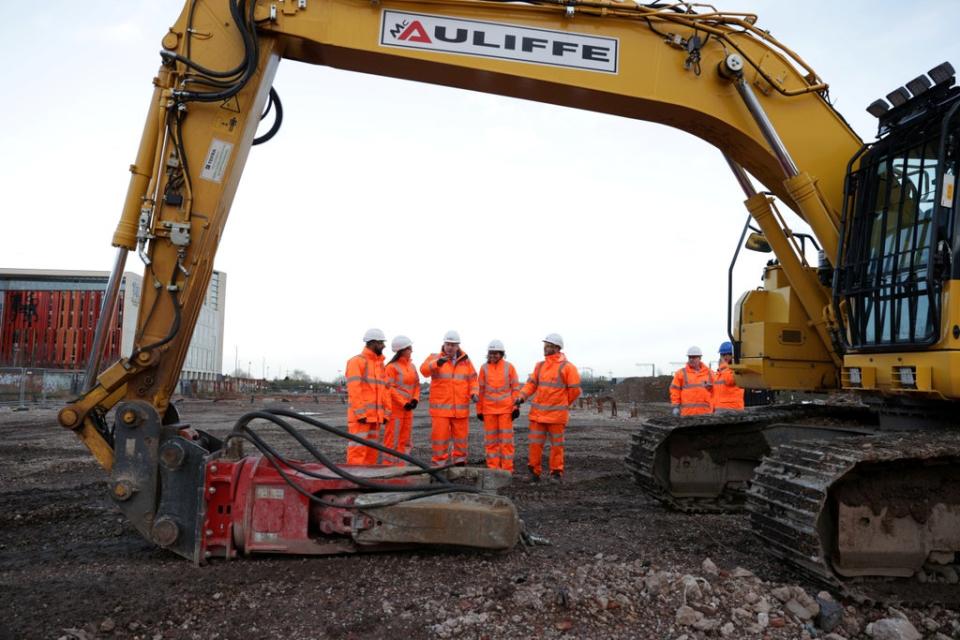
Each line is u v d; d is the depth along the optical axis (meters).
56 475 10.02
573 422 23.05
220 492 5.42
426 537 5.33
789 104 6.59
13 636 3.96
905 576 5.07
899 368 5.50
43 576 5.04
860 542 5.01
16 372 31.36
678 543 6.38
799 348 7.25
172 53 5.64
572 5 6.25
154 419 5.34
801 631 4.23
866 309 5.94
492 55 6.22
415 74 6.41
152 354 5.47
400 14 6.14
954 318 5.04
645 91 6.40
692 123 6.80
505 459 9.84
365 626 4.18
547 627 4.17
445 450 9.75
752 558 5.87
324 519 5.51
